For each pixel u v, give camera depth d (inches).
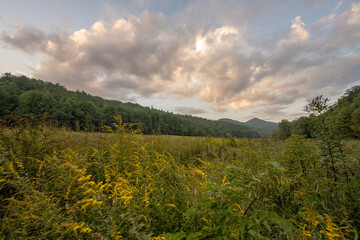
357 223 71.4
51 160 82.6
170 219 76.0
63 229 49.8
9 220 44.4
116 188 71.1
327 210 74.5
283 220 52.6
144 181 92.8
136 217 61.2
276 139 367.9
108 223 57.3
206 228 61.2
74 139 154.7
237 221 50.3
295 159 117.6
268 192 91.0
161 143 257.6
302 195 80.0
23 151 88.3
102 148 129.0
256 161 151.0
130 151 128.9
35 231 47.6
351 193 77.3
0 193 64.9
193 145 318.3
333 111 98.5
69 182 74.3
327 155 93.5
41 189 68.2
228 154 238.2
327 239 53.1
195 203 81.4
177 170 112.2
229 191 57.2
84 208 60.8
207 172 123.5
